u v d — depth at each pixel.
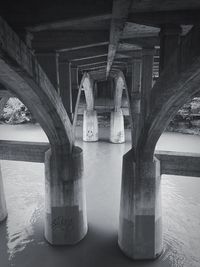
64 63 14.72
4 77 7.91
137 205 13.93
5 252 15.27
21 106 57.47
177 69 7.22
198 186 24.61
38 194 22.77
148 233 14.16
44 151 16.95
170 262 14.34
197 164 13.93
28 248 15.66
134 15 8.54
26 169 29.27
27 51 7.50
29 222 18.39
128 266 14.16
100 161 32.38
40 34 11.27
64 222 15.55
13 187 24.28
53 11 7.25
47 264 14.33
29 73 7.74
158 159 14.34
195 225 17.78
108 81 42.97
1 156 17.75
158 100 9.66
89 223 18.31
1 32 5.57
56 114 12.55
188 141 40.94
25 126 55.12
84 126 42.28
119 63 20.39
